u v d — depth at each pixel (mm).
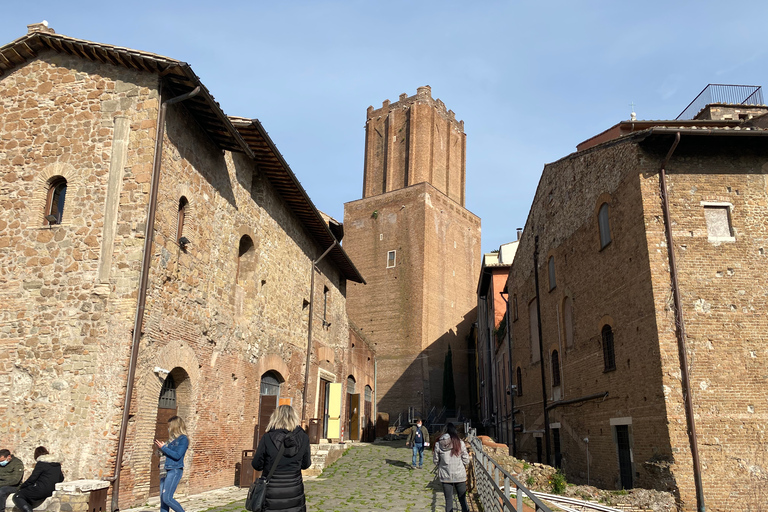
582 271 18125
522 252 27047
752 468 12375
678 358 13078
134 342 10672
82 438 10258
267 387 18016
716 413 12750
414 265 56500
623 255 15125
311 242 22984
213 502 11828
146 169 11477
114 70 12219
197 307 13344
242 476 14375
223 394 14523
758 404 12828
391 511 11133
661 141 14523
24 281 11398
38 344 10977
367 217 61188
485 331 43344
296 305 20734
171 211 12258
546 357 22219
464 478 9945
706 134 13961
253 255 16797
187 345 12797
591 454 16969
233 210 15539
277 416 6555
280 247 19109
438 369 55125
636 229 14406
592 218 17359
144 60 11617
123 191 11461
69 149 11961
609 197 16125
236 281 15758
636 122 17516
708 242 13906
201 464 13289
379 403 54219
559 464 20328
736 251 13867
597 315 16781
